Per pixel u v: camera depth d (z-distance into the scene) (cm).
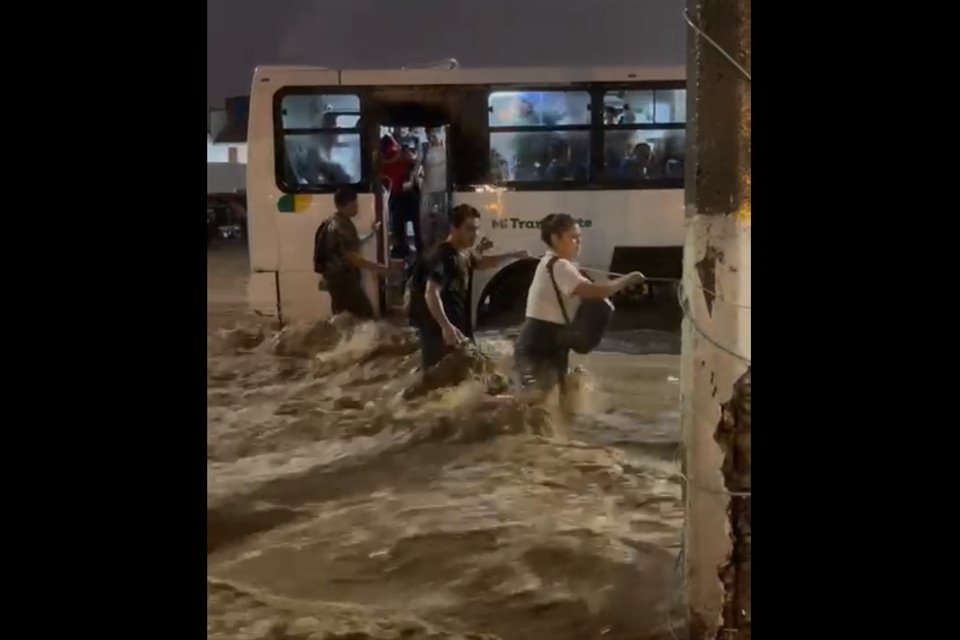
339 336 1196
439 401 912
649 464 747
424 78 1228
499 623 473
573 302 854
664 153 1222
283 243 1228
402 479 719
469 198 1223
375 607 493
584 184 1222
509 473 728
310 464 762
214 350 1193
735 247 361
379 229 1228
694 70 365
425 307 941
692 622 377
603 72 1219
